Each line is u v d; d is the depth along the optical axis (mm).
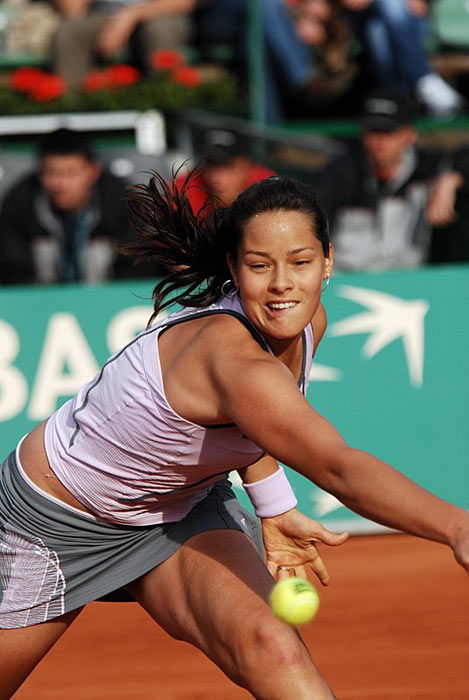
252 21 34719
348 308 21875
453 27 38500
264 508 10773
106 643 16828
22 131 32969
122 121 33219
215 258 10297
